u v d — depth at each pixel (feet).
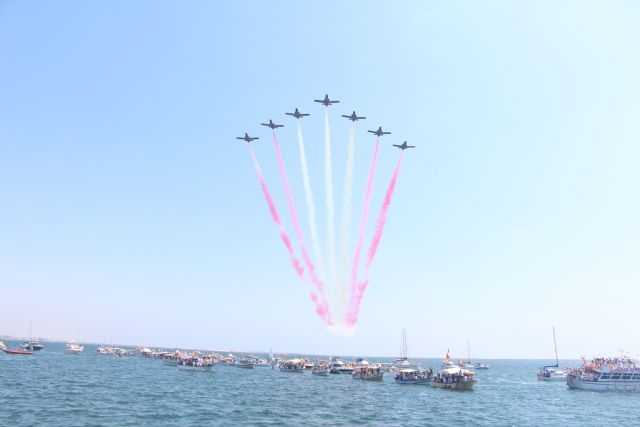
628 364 408.46
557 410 302.45
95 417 226.99
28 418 217.97
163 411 252.83
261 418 242.17
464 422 247.91
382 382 481.05
